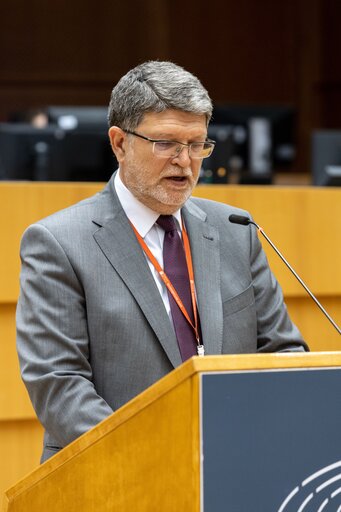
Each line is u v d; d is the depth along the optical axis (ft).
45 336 20.08
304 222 34.14
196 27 93.56
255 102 95.30
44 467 17.26
